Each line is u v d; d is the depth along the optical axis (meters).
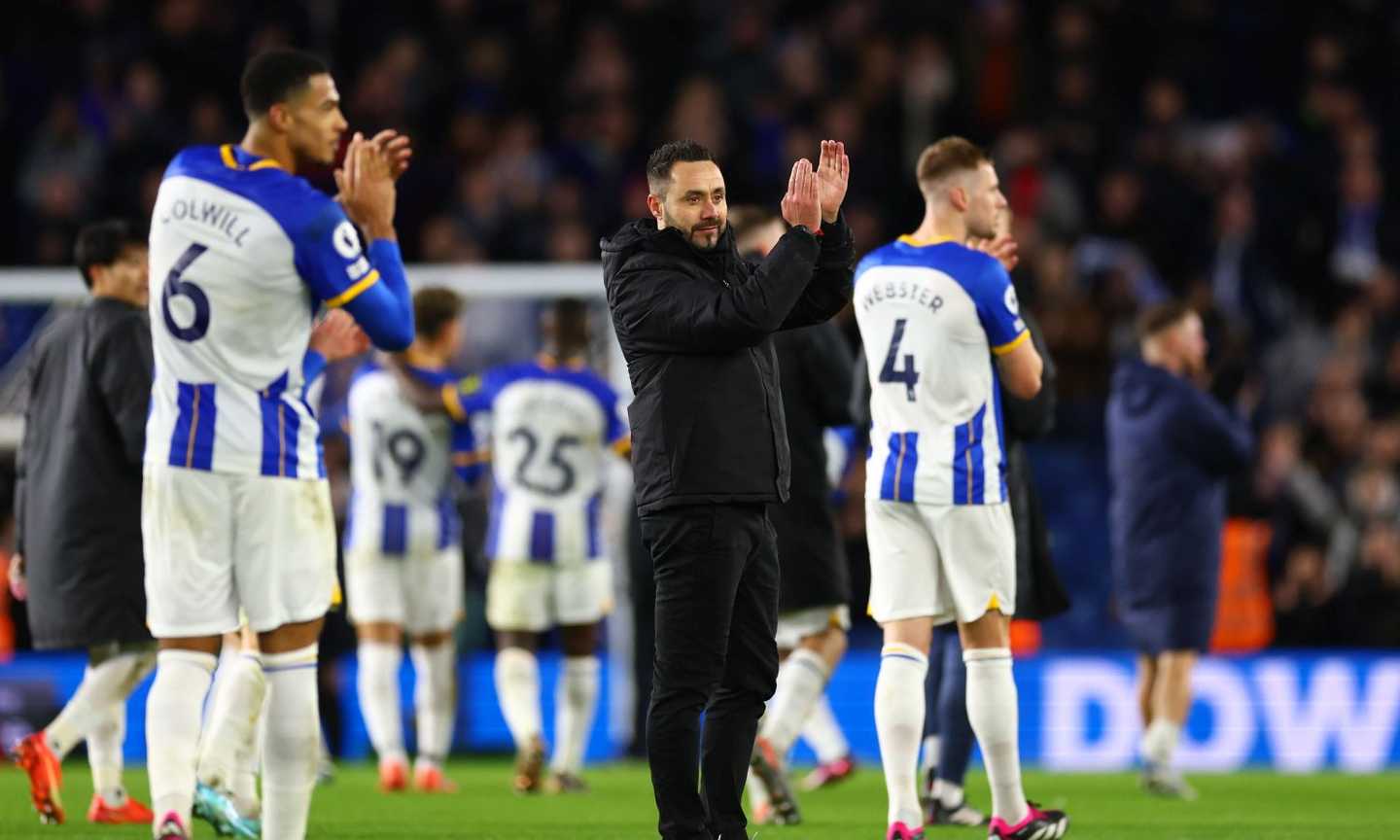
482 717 42.38
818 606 26.23
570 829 25.61
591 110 62.16
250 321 18.30
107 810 25.50
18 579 25.31
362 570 33.31
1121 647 44.12
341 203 19.41
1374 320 54.78
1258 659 40.81
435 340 33.66
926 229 21.70
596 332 44.81
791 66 62.56
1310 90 64.00
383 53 64.50
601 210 58.41
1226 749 40.66
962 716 25.64
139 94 58.31
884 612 20.83
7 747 40.06
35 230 57.62
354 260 18.47
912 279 20.86
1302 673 40.72
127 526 24.08
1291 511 46.53
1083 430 45.47
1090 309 50.31
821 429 26.72
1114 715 40.72
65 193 56.25
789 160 60.00
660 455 18.09
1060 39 62.88
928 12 63.00
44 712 40.31
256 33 63.59
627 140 61.91
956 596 20.58
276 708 18.39
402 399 33.31
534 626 33.00
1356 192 59.97
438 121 61.97
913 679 20.55
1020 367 20.75
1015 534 24.84
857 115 61.12
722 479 18.00
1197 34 65.12
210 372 18.28
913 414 20.72
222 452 18.22
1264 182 58.16
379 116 61.12
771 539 18.81
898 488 20.67
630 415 18.62
